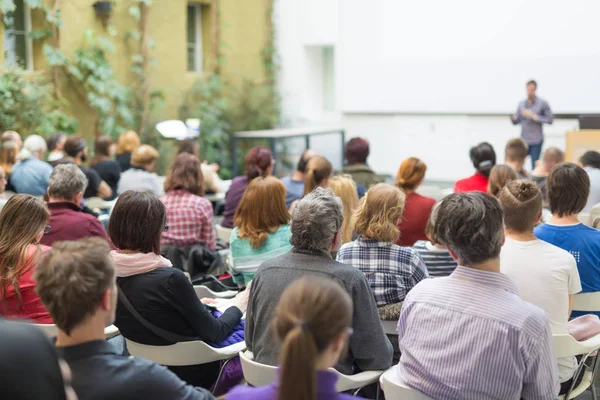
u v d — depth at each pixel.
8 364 1.45
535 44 11.12
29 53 9.79
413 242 4.74
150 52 11.30
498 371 2.19
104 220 5.71
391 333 3.16
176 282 2.81
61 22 9.77
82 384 1.81
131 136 7.53
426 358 2.31
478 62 11.65
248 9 13.05
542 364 2.18
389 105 12.61
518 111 10.55
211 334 2.93
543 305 2.85
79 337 1.85
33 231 3.08
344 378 2.59
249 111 12.70
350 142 6.38
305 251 2.70
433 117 12.24
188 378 3.04
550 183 3.35
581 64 10.77
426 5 12.03
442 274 3.76
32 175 6.16
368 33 12.66
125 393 1.83
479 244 2.24
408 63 12.31
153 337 2.85
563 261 2.87
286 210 3.75
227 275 4.41
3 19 9.23
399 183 4.77
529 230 2.93
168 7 11.55
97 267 1.83
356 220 3.17
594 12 10.58
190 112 11.84
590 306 3.31
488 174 5.71
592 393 3.25
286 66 13.55
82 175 4.02
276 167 12.08
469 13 11.65
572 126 10.94
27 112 8.91
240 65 12.98
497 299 2.22
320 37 13.16
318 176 5.01
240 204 3.76
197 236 4.54
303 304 1.45
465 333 2.23
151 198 2.84
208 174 7.11
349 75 12.96
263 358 2.67
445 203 2.31
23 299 3.02
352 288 2.60
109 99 10.72
